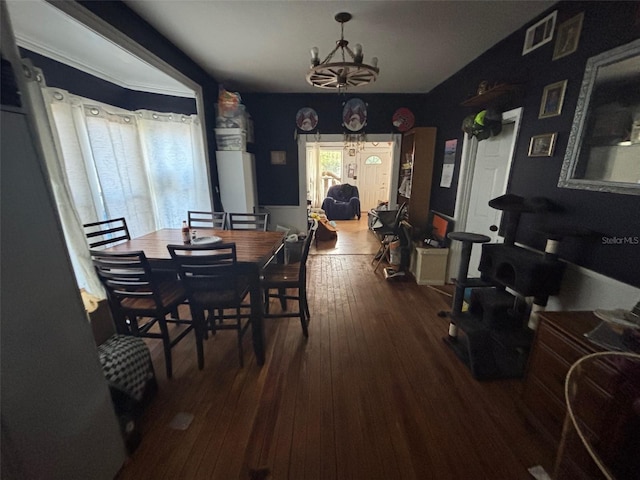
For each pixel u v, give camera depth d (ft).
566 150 5.71
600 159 4.98
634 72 4.40
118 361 4.82
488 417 5.19
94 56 7.66
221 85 11.65
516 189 7.38
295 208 15.94
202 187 11.51
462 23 7.20
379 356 6.91
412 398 5.63
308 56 9.46
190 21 7.17
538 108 6.63
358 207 24.98
